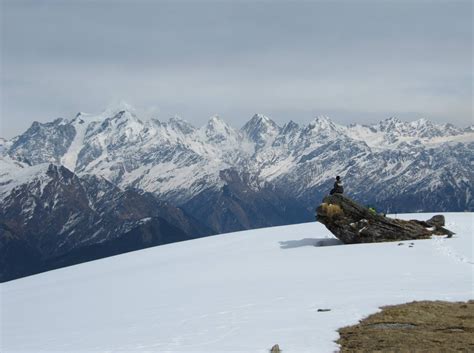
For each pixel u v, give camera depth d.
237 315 26.53
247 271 41.44
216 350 21.30
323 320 24.30
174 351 21.59
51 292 44.66
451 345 20.44
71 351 23.30
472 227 54.62
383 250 44.53
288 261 44.19
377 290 29.42
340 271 37.03
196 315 27.50
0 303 42.12
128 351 22.17
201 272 43.72
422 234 49.62
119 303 34.78
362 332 22.42
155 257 59.91
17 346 25.72
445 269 34.75
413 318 23.89
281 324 24.16
